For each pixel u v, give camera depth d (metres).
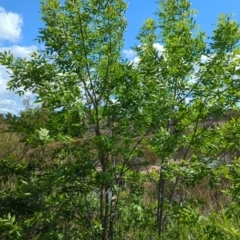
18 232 3.68
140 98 4.08
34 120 4.17
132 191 4.45
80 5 4.19
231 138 4.25
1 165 4.35
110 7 4.25
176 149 4.33
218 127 4.42
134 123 4.17
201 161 4.40
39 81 3.96
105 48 4.27
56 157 4.27
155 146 4.10
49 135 3.74
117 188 4.01
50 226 3.93
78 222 4.18
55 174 3.52
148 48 4.59
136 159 4.89
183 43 4.59
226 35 4.38
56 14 4.18
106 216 4.18
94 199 4.43
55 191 3.96
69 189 3.95
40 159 4.34
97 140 3.83
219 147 4.54
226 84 4.46
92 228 4.15
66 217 3.98
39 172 4.38
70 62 4.08
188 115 4.62
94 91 4.19
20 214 3.98
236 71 4.38
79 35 4.24
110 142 3.83
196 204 4.48
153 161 4.84
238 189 3.77
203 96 4.52
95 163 4.09
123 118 4.11
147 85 4.14
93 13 4.25
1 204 3.95
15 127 4.02
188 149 4.61
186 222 4.09
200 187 6.94
